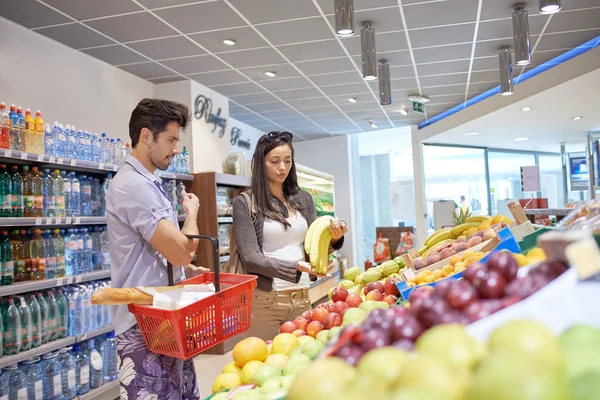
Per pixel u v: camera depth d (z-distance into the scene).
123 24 4.54
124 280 1.94
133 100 5.99
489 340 0.68
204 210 5.61
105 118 5.46
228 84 6.75
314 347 1.48
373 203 15.04
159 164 2.02
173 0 4.13
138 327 1.89
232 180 6.00
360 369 0.69
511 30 5.24
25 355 3.25
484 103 7.90
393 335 0.81
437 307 0.82
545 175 14.20
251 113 8.73
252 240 2.43
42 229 3.85
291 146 2.54
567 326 0.74
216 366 4.78
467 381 0.59
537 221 5.59
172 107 1.98
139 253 1.94
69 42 4.85
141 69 5.82
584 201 1.38
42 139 3.59
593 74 5.82
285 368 1.42
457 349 0.64
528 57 4.58
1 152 3.12
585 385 0.63
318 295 8.07
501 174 12.91
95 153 4.23
